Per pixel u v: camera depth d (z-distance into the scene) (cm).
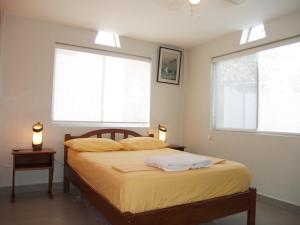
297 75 310
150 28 380
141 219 180
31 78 356
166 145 399
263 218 276
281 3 286
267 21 340
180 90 486
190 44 457
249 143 359
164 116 469
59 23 371
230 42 397
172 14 326
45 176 363
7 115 341
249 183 249
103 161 261
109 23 365
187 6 294
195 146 457
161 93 466
